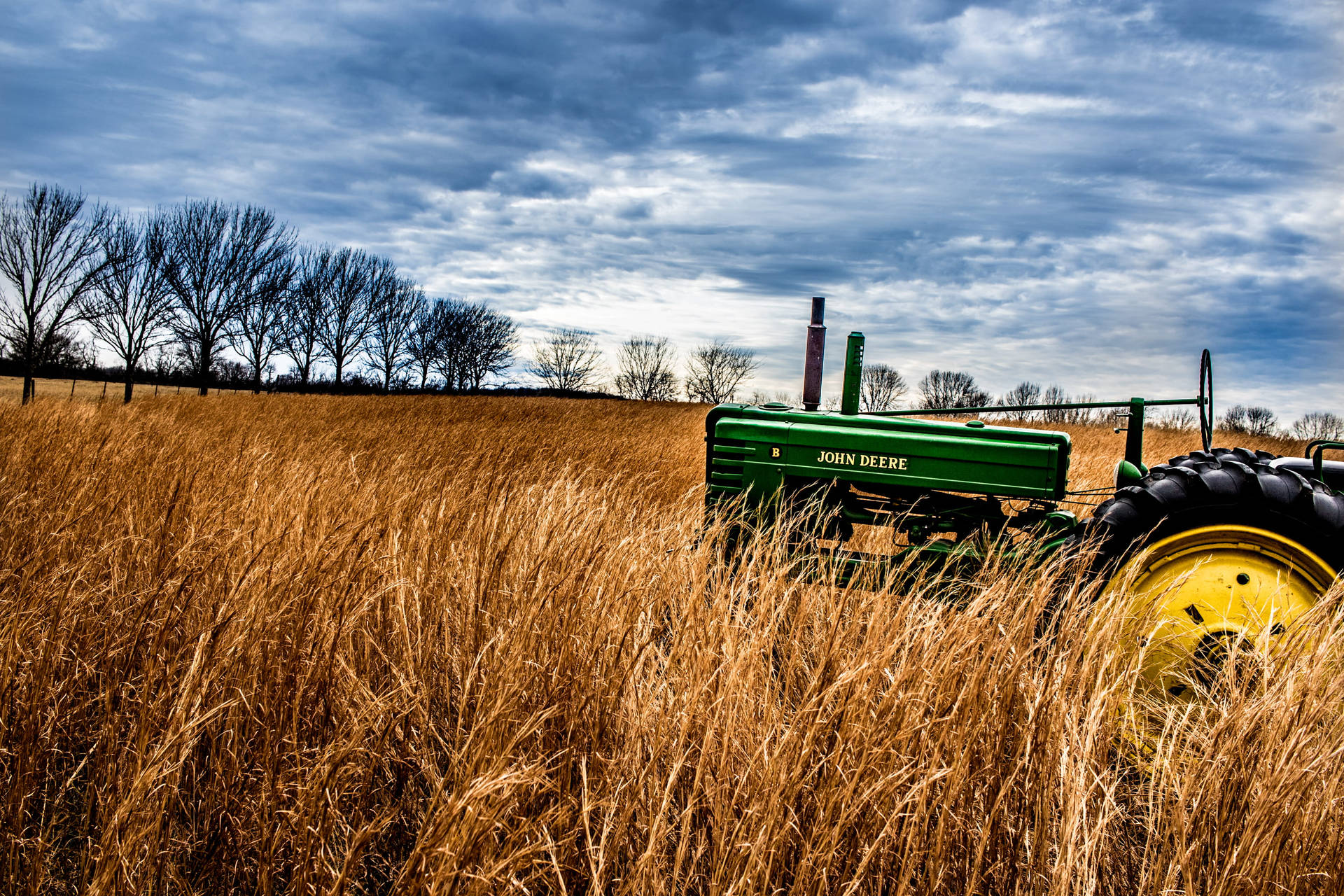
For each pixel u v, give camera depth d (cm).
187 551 344
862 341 428
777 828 201
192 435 930
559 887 208
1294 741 211
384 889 230
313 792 214
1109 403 430
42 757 259
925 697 230
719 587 283
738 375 7069
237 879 232
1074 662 246
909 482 398
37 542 394
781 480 412
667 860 216
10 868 221
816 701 226
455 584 323
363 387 4994
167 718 251
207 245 3269
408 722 261
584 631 268
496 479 532
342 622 275
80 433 725
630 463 944
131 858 207
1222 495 306
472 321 6225
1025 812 209
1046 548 354
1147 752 260
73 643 307
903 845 206
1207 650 297
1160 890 203
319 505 419
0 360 4131
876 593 302
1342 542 295
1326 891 201
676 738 230
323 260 4856
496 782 188
